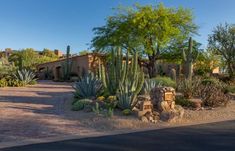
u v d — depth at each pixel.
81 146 7.70
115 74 15.22
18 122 10.52
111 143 8.02
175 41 34.06
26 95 20.33
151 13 31.88
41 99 17.94
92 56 40.00
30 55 65.00
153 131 9.70
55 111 13.20
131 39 32.34
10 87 28.78
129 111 12.01
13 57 66.19
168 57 35.00
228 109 14.56
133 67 13.80
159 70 39.22
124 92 12.92
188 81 17.61
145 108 11.72
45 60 64.94
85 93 16.09
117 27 34.06
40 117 11.48
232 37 33.69
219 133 9.34
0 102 16.08
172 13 33.62
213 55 36.97
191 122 11.55
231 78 28.52
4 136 8.68
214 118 12.55
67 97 18.14
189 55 23.77
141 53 33.41
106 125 10.45
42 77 50.16
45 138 8.59
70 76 42.28
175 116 11.61
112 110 12.19
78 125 10.36
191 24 34.12
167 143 8.02
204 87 16.59
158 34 31.67
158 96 12.47
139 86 12.95
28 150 7.30
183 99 15.02
